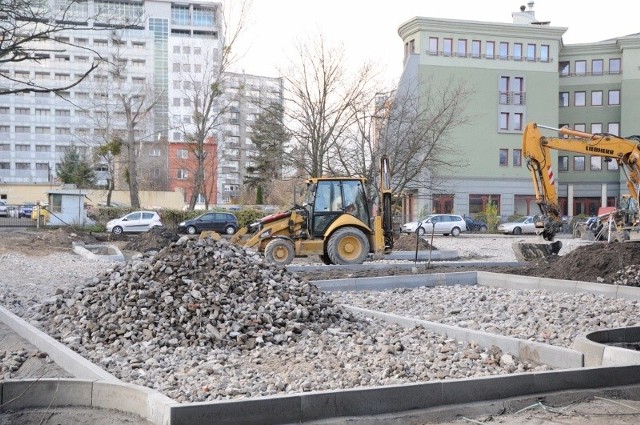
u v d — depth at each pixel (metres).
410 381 7.44
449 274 15.84
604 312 11.75
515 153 60.91
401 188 34.88
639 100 64.19
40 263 21.91
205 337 9.07
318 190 21.22
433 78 58.12
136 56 103.56
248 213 47.09
